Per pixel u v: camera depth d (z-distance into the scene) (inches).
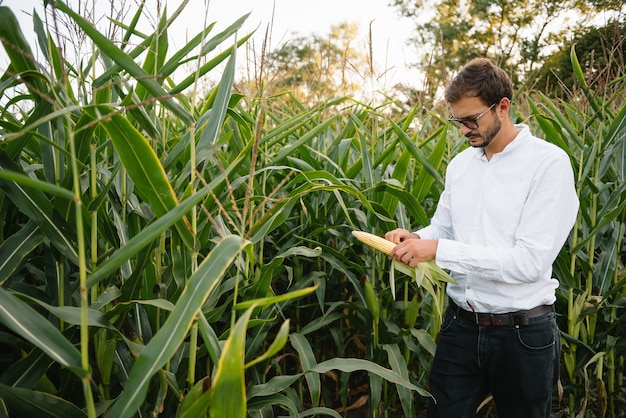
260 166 89.2
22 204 51.2
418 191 90.7
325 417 106.7
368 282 88.1
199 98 102.5
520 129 71.1
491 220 69.1
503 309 68.7
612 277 102.0
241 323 38.0
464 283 72.5
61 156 58.4
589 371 105.0
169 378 58.9
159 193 49.2
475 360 72.8
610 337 96.0
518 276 64.2
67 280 58.8
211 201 60.5
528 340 68.1
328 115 144.0
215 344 47.4
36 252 78.2
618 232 99.4
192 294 41.3
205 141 56.4
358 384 123.1
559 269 98.9
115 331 53.1
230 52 60.8
